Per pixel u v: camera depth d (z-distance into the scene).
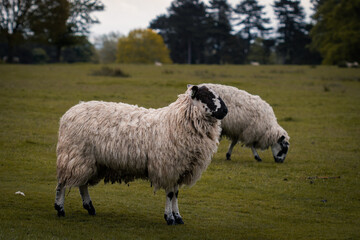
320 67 57.00
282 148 13.91
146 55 97.88
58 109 21.88
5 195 8.97
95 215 7.98
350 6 66.94
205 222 8.02
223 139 18.23
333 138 18.36
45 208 8.27
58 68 46.97
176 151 7.39
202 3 98.19
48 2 62.78
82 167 7.35
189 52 100.81
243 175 12.21
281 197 10.28
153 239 6.71
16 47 89.75
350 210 9.42
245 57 103.12
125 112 7.72
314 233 7.74
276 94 29.67
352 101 27.98
